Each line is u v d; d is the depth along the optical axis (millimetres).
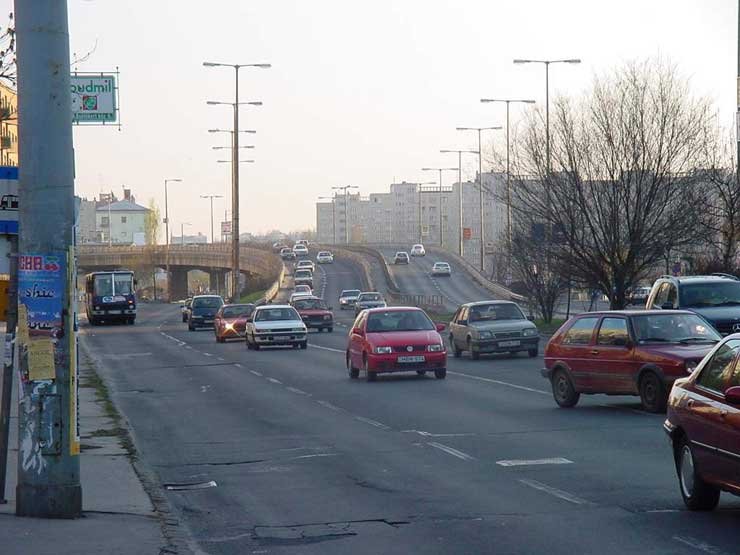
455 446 16688
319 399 24750
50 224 10547
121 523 11000
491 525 11016
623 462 14594
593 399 23078
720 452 10617
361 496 12883
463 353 39062
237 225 78625
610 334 20656
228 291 150250
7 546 9758
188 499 13047
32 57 10562
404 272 126750
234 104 77125
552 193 42969
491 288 99312
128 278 77562
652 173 41094
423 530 10906
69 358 10805
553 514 11453
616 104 41969
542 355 37656
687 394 11445
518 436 17531
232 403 24531
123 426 19938
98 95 22672
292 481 14094
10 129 24672
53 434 10859
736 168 41312
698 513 11289
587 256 42000
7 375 11656
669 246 41094
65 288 10664
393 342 28797
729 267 40188
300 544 10484
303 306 62469
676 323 20453
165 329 69688
